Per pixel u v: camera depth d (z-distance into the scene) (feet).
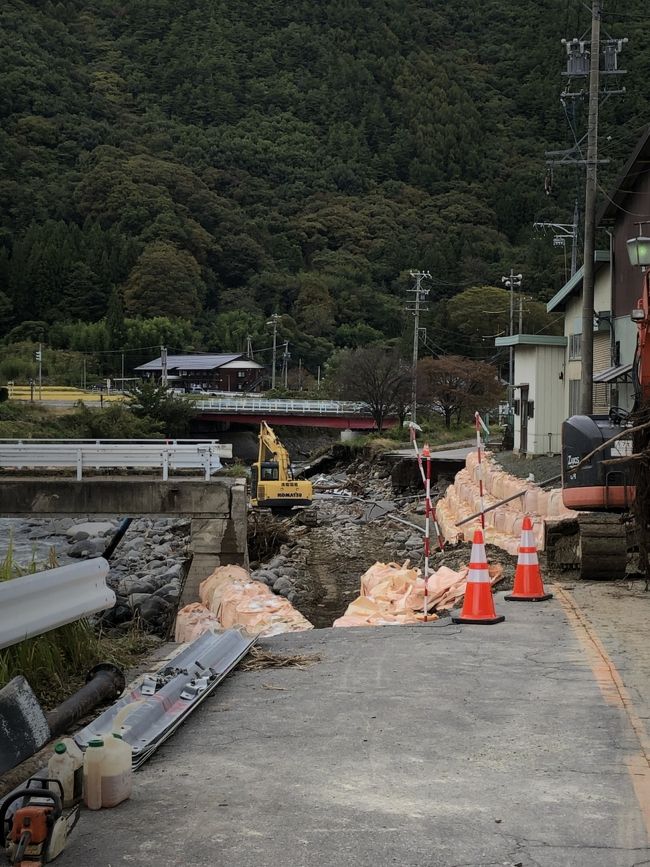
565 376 129.90
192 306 538.88
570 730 22.81
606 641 33.40
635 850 15.92
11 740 17.98
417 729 22.97
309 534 115.44
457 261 522.06
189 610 59.00
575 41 107.86
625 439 47.60
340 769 20.04
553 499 63.82
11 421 258.16
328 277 564.30
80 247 540.52
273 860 15.46
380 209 653.30
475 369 267.59
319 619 68.28
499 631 35.81
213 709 24.98
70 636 29.84
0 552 104.17
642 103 437.99
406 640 34.42
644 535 44.04
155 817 17.31
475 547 38.37
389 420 299.58
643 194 97.40
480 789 18.83
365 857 15.57
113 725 20.86
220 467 87.40
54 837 15.39
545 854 15.75
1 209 627.05
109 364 460.96
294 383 455.63
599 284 113.09
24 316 498.69
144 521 127.13
